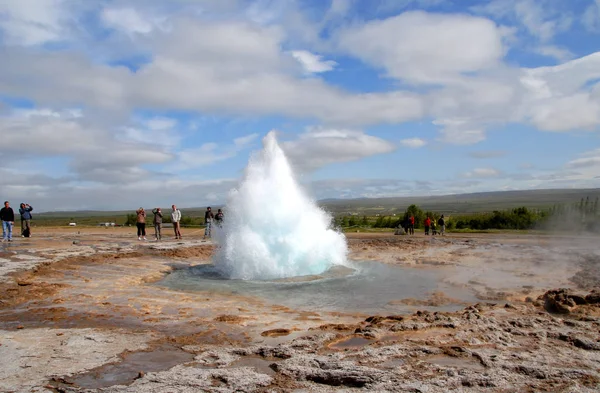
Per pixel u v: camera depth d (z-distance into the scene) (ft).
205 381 15.58
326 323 24.82
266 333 22.27
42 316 25.50
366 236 88.12
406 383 14.83
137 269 44.98
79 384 15.49
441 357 17.42
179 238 78.95
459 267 47.42
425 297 33.27
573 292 28.63
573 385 14.51
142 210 77.30
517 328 21.31
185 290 35.99
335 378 15.40
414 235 91.04
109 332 22.16
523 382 14.82
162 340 20.86
